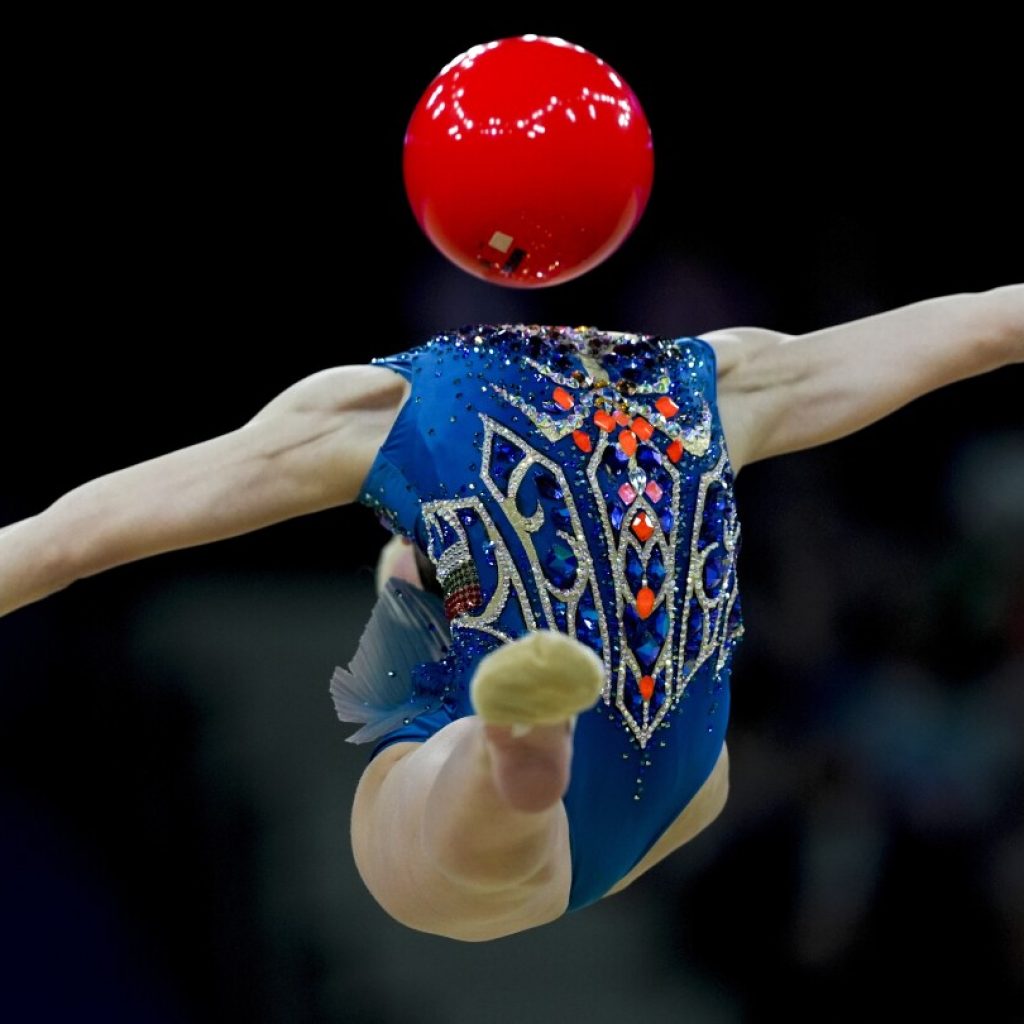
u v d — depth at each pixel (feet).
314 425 24.68
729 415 26.12
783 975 52.60
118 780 55.98
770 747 54.49
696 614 24.97
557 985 53.26
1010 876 51.57
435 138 23.09
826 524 57.26
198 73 56.65
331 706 57.93
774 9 58.13
